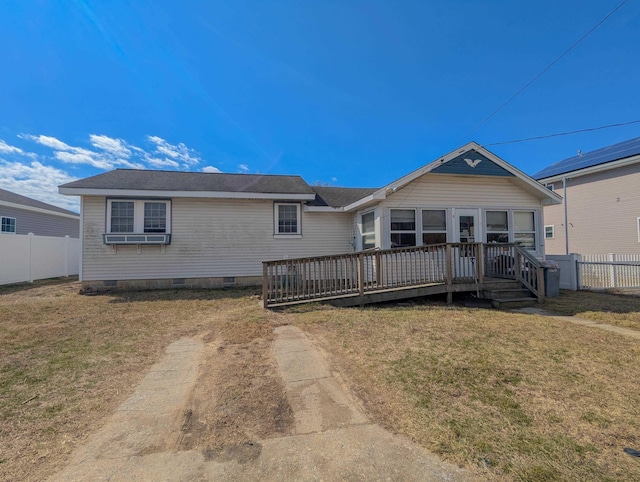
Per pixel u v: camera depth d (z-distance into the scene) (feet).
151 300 30.76
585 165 56.95
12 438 8.75
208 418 9.77
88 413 10.12
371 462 7.60
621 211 52.44
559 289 33.45
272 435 8.82
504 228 35.40
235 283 40.29
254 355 15.20
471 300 28.81
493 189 35.32
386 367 13.28
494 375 12.33
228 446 8.35
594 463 7.44
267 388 11.73
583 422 9.16
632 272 33.86
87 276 36.42
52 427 9.31
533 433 8.66
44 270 47.96
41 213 61.77
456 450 7.96
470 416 9.54
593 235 56.59
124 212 37.47
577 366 13.19
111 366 14.05
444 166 32.73
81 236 36.37
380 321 20.70
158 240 37.19
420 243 33.50
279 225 41.96
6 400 10.92
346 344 16.38
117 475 7.28
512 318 21.61
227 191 38.81
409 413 9.77
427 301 28.45
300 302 25.50
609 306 25.90
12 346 16.70
